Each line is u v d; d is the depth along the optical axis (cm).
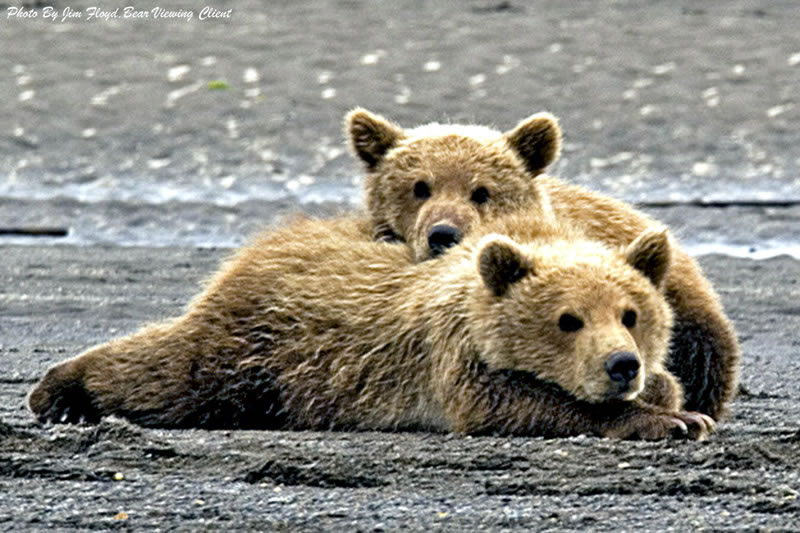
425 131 1505
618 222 1426
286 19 3656
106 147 2962
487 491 1063
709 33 3519
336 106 3152
